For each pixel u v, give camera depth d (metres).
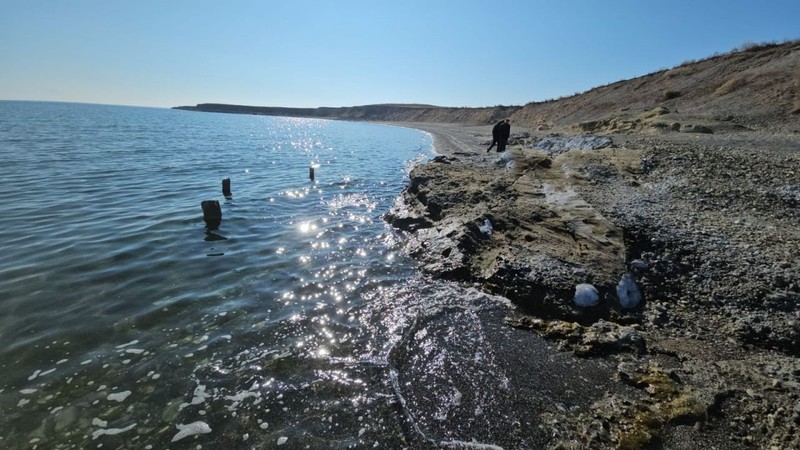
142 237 11.03
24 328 6.57
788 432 4.38
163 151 31.86
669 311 7.03
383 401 5.14
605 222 9.53
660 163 14.66
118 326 6.75
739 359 5.77
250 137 53.69
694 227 9.17
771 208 10.27
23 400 5.06
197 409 5.02
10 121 58.19
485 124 84.12
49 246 10.10
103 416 4.87
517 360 5.94
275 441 4.55
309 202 16.30
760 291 6.86
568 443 4.41
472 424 4.74
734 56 36.38
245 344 6.38
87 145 32.69
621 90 45.44
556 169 15.06
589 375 5.58
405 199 15.45
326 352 6.19
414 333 6.68
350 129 85.56
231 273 9.06
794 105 24.22
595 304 7.12
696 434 4.47
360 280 8.84
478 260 9.09
